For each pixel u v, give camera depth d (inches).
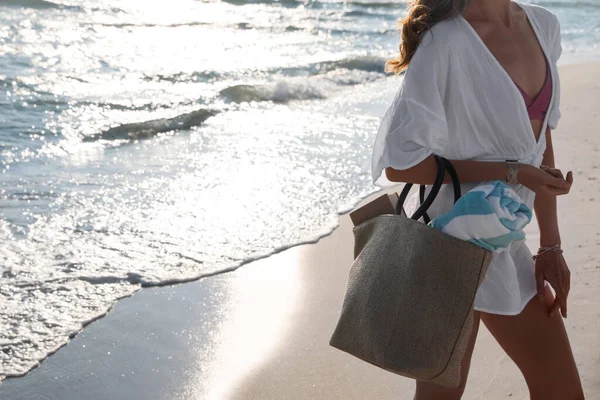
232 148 320.8
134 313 176.6
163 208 245.1
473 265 82.7
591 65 518.6
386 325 83.4
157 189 264.7
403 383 145.8
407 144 87.7
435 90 87.3
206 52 586.6
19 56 511.2
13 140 327.0
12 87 426.0
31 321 171.5
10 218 231.5
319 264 204.7
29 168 286.8
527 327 95.3
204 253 210.1
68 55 530.6
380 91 466.0
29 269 197.2
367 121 375.2
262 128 358.0
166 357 158.2
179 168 291.0
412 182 89.8
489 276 91.4
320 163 296.4
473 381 135.3
